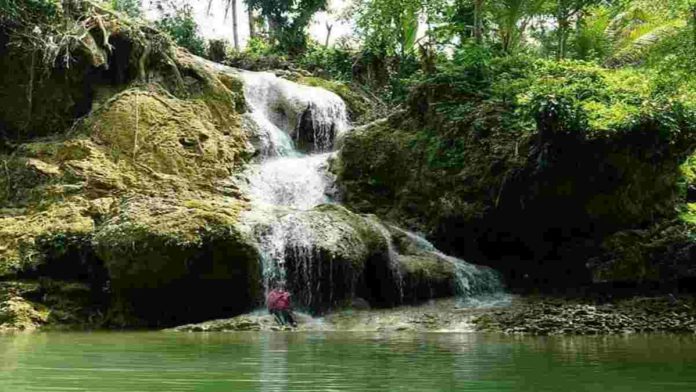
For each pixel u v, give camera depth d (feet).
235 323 50.67
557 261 67.46
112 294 57.06
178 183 68.33
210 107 79.71
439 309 56.54
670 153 62.80
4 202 65.51
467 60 74.33
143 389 21.30
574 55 88.28
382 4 94.58
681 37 63.62
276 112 87.81
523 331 46.29
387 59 105.40
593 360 29.53
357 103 96.12
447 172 69.21
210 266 55.77
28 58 73.72
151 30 80.38
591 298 60.54
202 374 24.93
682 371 25.72
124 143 69.97
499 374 24.85
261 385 22.13
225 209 59.47
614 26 92.73
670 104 60.85
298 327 51.08
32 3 74.02
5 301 54.39
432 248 67.82
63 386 22.08
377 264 60.85
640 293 61.82
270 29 124.57
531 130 64.18
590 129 59.41
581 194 63.10
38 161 67.26
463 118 69.46
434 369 26.37
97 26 76.74
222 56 110.42
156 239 54.75
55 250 58.29
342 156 76.84
